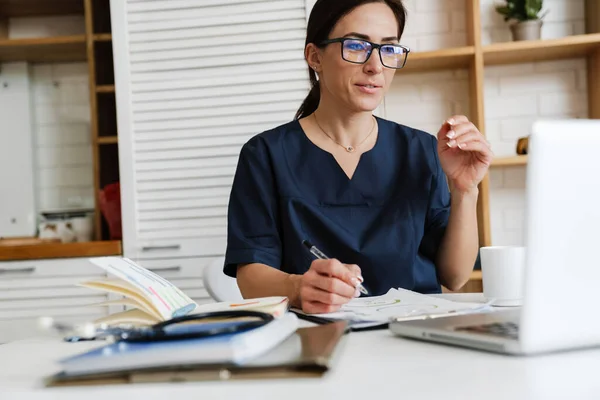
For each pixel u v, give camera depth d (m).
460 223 1.68
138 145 3.05
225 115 3.04
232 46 3.03
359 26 1.67
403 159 1.78
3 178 3.44
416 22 3.33
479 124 3.00
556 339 0.73
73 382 0.68
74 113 3.53
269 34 3.02
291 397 0.60
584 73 3.26
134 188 3.04
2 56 3.43
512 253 1.28
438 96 3.32
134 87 3.05
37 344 1.07
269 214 1.72
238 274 1.68
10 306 2.99
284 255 1.73
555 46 2.98
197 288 3.01
